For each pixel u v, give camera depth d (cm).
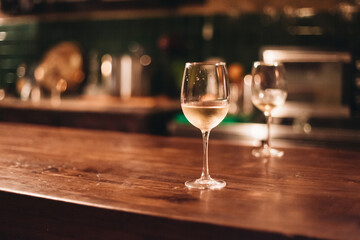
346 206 85
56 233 91
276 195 93
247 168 120
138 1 341
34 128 199
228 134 274
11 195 96
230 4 326
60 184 102
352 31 323
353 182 104
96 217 86
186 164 124
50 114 329
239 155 138
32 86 386
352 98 307
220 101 96
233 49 360
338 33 327
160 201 88
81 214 88
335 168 120
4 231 98
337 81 306
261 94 139
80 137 173
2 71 436
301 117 304
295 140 264
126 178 107
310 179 107
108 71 384
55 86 384
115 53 398
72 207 88
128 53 394
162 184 102
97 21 402
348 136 254
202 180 104
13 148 148
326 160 131
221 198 91
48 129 196
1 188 98
